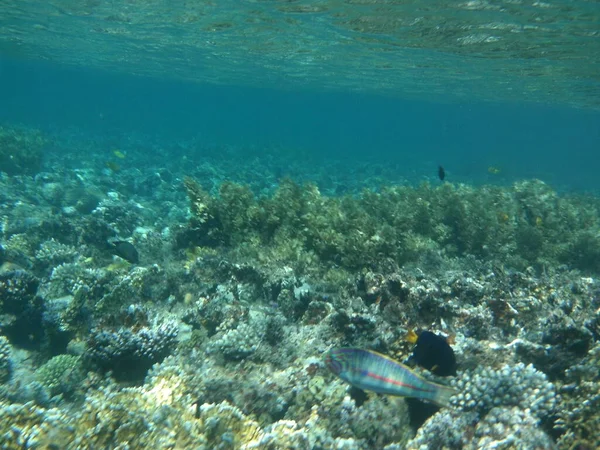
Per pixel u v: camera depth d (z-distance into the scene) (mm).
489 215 12609
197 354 5477
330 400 4484
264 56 30156
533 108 55688
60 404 5074
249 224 10508
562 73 24719
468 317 5703
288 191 12289
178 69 44906
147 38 27000
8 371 5629
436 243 11281
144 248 10648
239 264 8219
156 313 6906
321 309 6543
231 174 26938
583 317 5602
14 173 20000
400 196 16141
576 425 3740
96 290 7812
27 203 14867
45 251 9672
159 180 21547
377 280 6652
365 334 5484
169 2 17750
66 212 14070
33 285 6887
